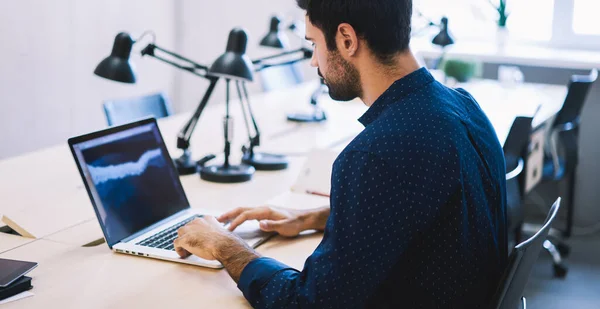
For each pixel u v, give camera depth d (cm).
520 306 166
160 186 189
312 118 334
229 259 146
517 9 466
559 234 425
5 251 164
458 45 465
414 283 131
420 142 125
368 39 131
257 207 180
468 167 129
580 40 452
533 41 464
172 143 283
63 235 177
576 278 366
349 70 136
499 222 143
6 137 392
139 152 185
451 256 128
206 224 158
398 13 130
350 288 125
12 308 133
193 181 232
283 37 337
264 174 244
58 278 148
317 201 213
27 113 403
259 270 138
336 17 131
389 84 134
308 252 169
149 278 150
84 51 436
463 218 127
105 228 165
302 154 275
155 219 182
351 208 125
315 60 142
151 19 491
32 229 178
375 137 126
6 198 208
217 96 523
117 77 220
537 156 346
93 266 156
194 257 159
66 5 419
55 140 425
